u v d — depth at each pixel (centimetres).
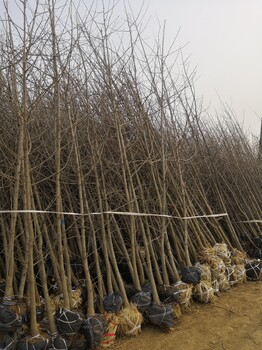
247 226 711
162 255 480
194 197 627
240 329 422
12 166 411
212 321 446
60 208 403
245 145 783
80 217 439
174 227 564
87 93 464
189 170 630
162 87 541
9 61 376
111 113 501
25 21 366
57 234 395
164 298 453
